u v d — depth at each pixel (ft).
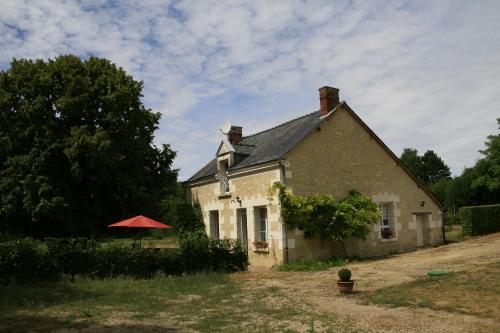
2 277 40.70
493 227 79.82
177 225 76.28
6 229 69.36
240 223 63.93
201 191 74.08
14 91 67.31
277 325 25.13
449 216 130.21
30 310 29.58
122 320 26.86
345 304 29.96
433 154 228.63
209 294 35.78
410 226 68.39
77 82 67.00
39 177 61.57
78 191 68.54
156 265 46.47
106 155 62.75
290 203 54.34
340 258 56.24
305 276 45.11
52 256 43.14
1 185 62.49
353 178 62.08
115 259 45.24
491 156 109.19
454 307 26.86
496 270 35.73
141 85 74.38
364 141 64.54
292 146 56.29
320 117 62.49
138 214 73.97
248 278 44.88
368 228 59.77
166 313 28.91
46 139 63.00
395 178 67.62
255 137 74.59
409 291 31.96
